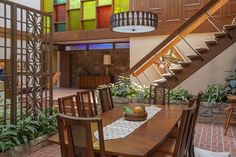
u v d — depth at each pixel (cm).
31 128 395
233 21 627
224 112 553
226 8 702
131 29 388
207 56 578
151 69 795
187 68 600
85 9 1006
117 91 653
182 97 592
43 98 480
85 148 168
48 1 1072
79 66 1304
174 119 295
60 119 176
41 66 453
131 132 239
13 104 392
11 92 392
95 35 940
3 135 354
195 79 750
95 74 1271
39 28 449
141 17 359
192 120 223
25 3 973
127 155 183
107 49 1122
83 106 332
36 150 391
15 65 393
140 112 292
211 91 601
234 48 702
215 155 358
